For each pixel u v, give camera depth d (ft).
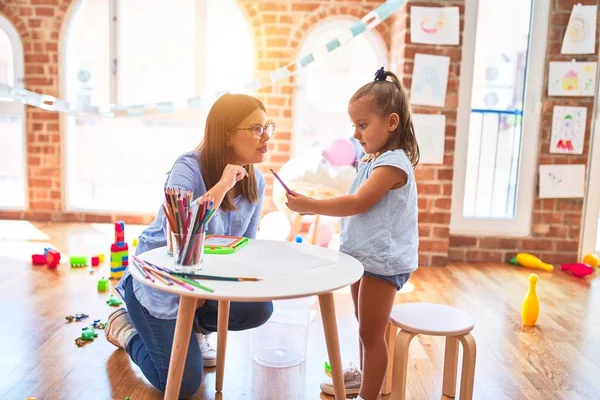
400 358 4.71
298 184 10.99
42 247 11.30
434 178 11.05
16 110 13.92
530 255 11.41
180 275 3.67
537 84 11.33
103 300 8.14
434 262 11.23
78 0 13.61
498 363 6.47
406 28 10.75
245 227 5.52
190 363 5.09
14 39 13.62
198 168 5.09
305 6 13.52
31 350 6.33
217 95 11.66
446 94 10.90
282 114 13.83
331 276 3.76
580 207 11.60
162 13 14.12
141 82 14.33
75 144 14.65
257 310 5.70
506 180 11.90
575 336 7.41
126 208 14.32
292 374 5.99
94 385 5.56
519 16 11.38
